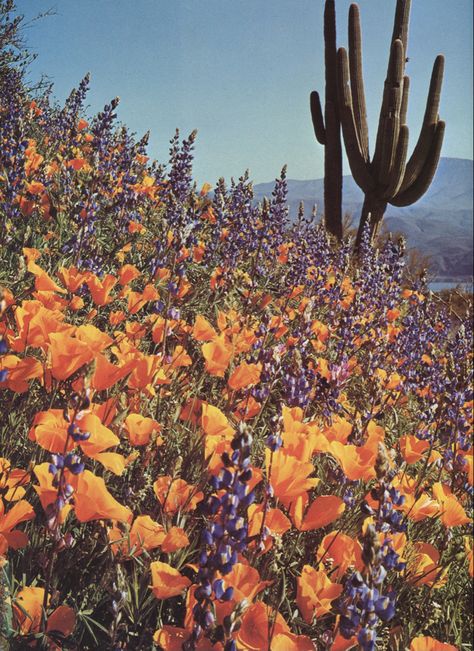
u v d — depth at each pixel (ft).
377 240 44.52
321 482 8.14
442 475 10.69
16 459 7.29
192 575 6.37
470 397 10.03
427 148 42.88
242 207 17.58
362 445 8.55
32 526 6.17
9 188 14.88
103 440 5.02
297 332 11.46
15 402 8.12
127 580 5.60
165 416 8.68
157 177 24.61
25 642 4.56
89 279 9.91
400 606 7.03
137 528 5.40
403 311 23.16
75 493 4.83
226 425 6.70
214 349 8.31
